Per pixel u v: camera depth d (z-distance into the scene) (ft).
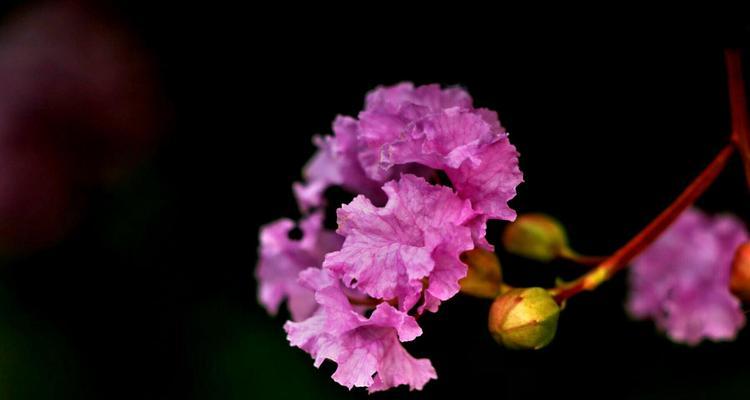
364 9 1.53
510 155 0.78
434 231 0.77
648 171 1.29
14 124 1.48
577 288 0.83
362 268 0.77
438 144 0.78
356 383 0.76
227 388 1.54
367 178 0.82
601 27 1.30
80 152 1.53
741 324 0.98
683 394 1.32
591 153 1.31
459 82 1.39
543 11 1.35
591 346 1.33
